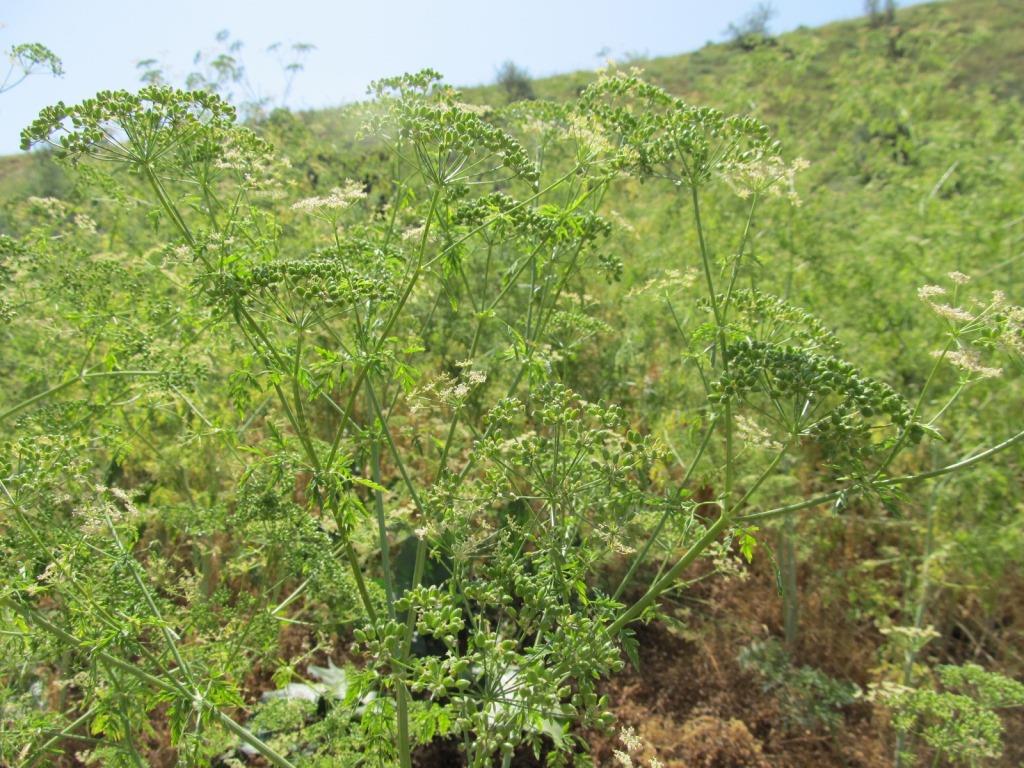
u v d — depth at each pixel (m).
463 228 4.03
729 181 4.00
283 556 4.18
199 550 5.53
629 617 3.29
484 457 3.30
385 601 4.49
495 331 6.39
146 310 5.11
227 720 3.32
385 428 3.62
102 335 5.00
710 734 5.34
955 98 9.71
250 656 5.04
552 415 3.18
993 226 7.06
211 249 3.39
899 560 6.10
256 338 3.72
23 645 3.58
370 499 5.34
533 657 2.76
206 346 5.46
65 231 7.00
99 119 3.24
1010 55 18.53
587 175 4.04
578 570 3.22
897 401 3.01
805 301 6.90
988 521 5.56
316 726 4.27
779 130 8.40
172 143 3.40
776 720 5.55
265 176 4.40
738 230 7.31
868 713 5.70
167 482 5.94
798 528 6.16
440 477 3.78
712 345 3.91
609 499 3.22
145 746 4.82
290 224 7.18
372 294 3.25
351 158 8.77
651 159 3.80
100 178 5.11
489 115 4.96
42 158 10.28
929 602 5.82
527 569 3.94
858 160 9.60
